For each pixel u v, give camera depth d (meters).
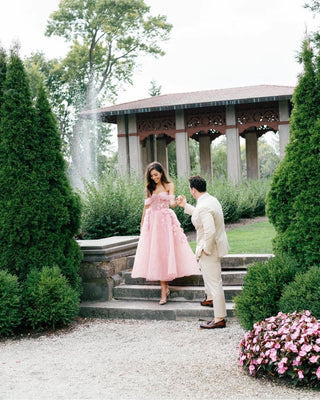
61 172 6.30
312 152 5.29
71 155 37.47
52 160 6.22
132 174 14.20
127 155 24.47
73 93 38.12
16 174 6.00
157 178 6.40
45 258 6.09
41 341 5.41
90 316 6.41
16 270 6.05
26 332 5.80
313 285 4.51
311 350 3.77
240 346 4.21
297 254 5.36
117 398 3.57
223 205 14.94
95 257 6.75
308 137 5.32
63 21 36.47
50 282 5.70
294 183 5.35
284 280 4.91
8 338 5.61
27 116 6.09
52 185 6.24
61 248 6.23
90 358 4.67
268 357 3.91
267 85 26.14
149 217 6.46
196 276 6.68
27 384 3.99
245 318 4.83
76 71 37.19
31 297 5.70
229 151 23.05
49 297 5.70
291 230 5.39
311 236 5.20
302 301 4.45
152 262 6.27
